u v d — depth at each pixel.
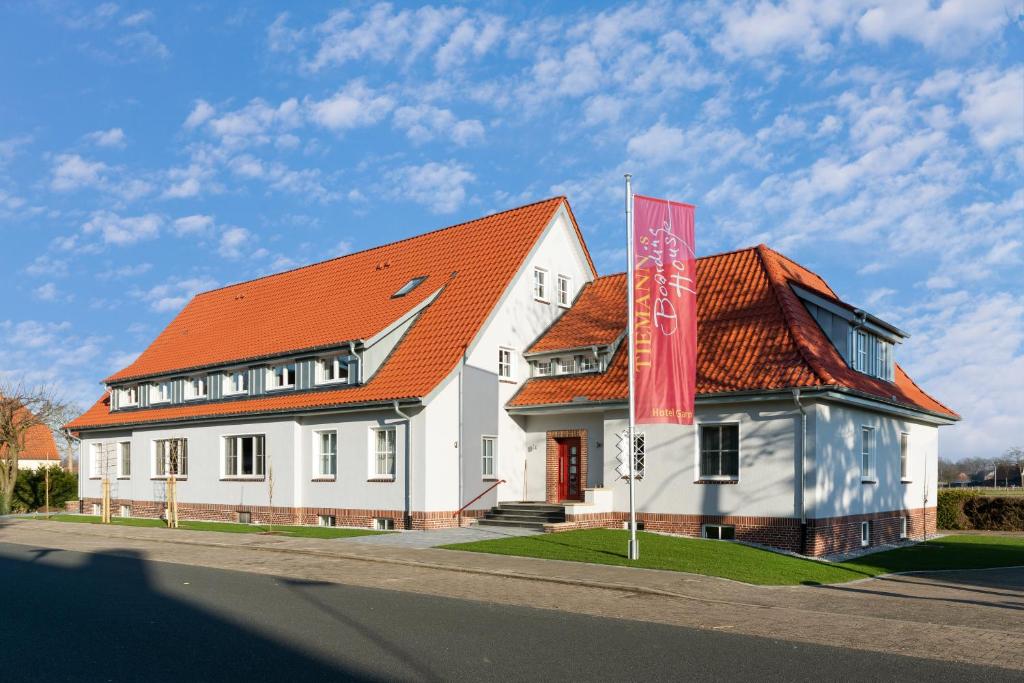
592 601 13.55
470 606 12.99
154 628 11.23
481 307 26.17
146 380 35.78
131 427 35.19
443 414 24.31
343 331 28.22
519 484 26.67
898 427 26.17
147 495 34.03
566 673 8.94
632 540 17.53
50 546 22.69
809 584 15.75
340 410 25.70
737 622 11.97
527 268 27.70
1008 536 29.62
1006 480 75.75
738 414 21.44
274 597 13.76
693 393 18.95
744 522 21.09
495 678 8.72
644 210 18.86
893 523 25.38
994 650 10.42
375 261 32.97
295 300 33.84
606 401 23.67
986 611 13.45
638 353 18.62
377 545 20.19
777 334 22.19
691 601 13.62
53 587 14.96
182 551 20.69
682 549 18.91
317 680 8.62
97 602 13.31
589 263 30.70
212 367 31.73
